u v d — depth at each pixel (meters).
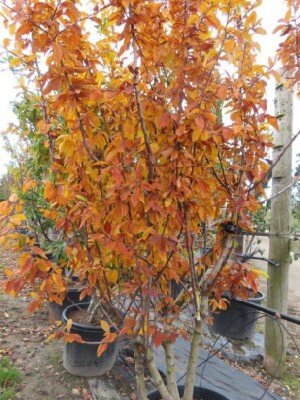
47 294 1.51
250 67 1.48
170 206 1.35
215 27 1.30
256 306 2.54
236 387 2.86
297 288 7.02
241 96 1.47
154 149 1.43
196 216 1.61
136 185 1.28
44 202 3.16
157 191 1.36
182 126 1.31
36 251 1.40
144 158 1.46
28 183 1.61
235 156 1.67
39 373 3.10
